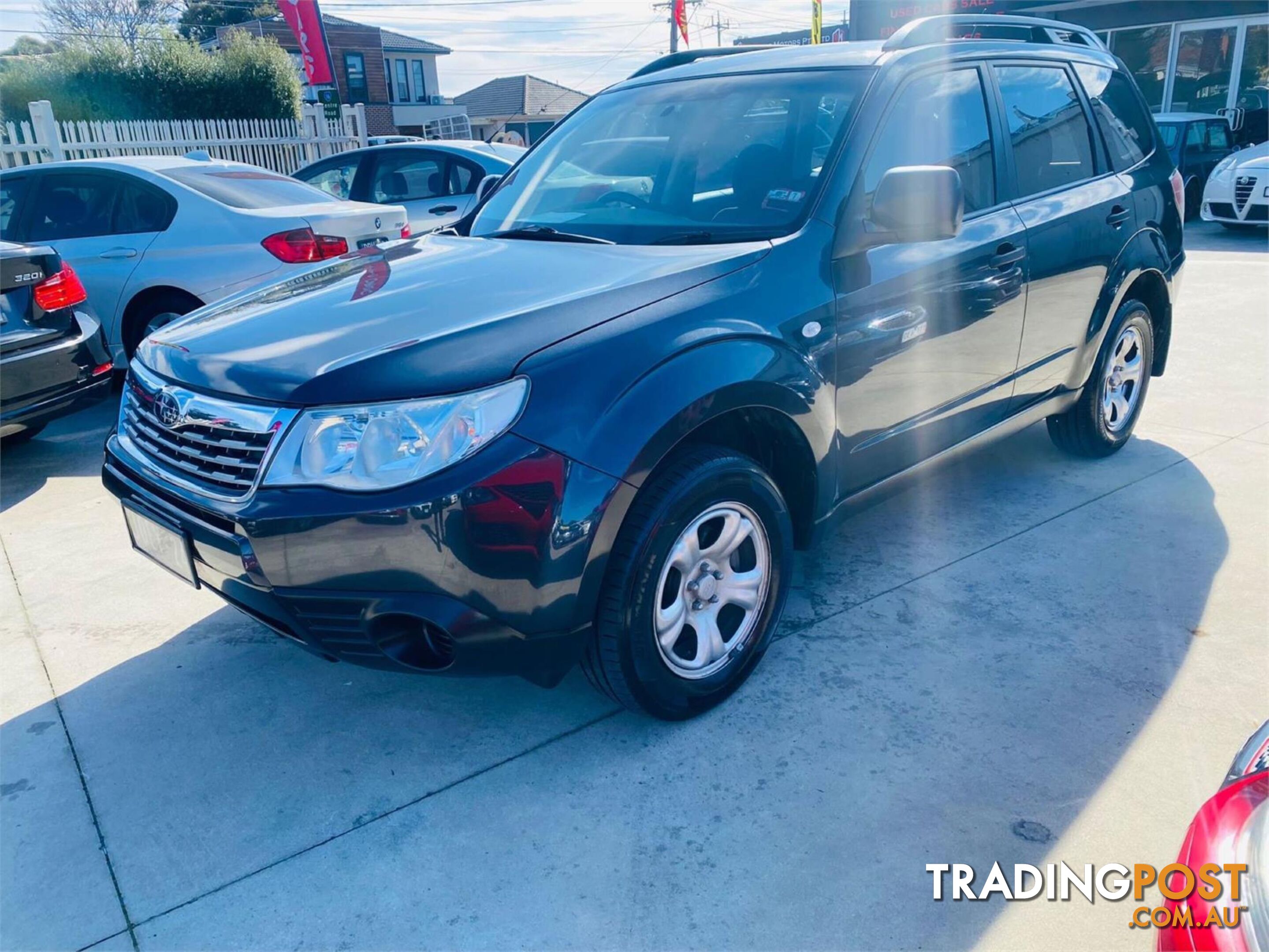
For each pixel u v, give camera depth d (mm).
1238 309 7875
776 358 2617
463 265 2904
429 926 2105
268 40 22656
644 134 3479
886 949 2016
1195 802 2379
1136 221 4258
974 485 4402
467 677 2365
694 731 2711
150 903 2191
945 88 3375
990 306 3408
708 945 2033
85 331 4984
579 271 2713
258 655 3195
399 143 8867
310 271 3256
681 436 2404
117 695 2980
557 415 2242
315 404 2229
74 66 20609
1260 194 11586
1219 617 3217
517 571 2234
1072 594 3391
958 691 2852
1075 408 4398
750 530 2732
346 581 2236
